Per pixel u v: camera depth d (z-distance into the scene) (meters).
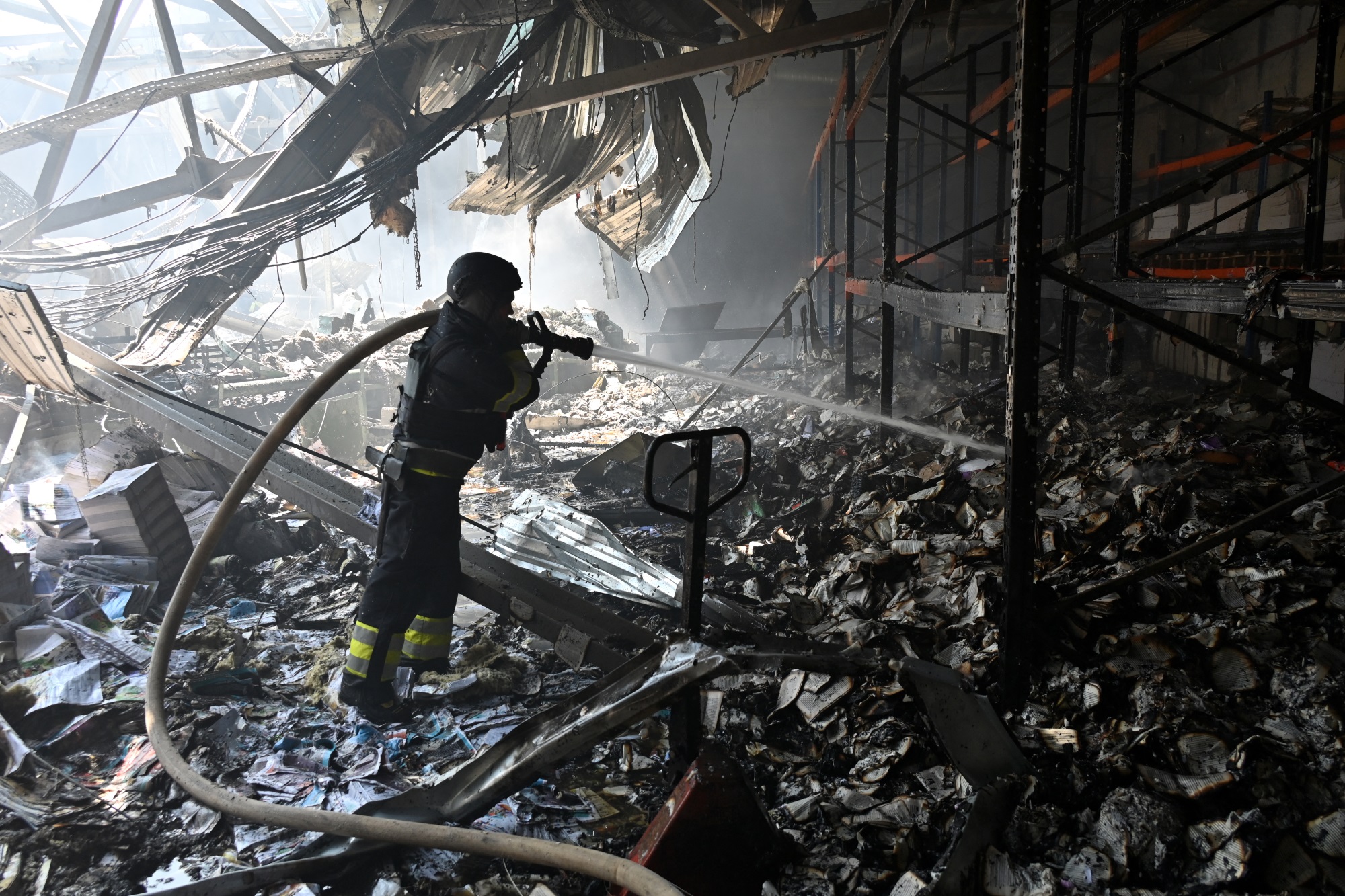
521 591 3.32
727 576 4.65
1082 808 2.21
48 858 2.25
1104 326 8.11
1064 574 3.39
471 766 2.32
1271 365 5.26
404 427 2.95
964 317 3.55
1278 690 2.53
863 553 4.11
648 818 2.57
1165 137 12.28
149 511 4.29
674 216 9.05
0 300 3.67
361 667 2.98
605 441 9.34
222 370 10.41
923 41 15.39
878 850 2.21
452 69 7.14
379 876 2.23
